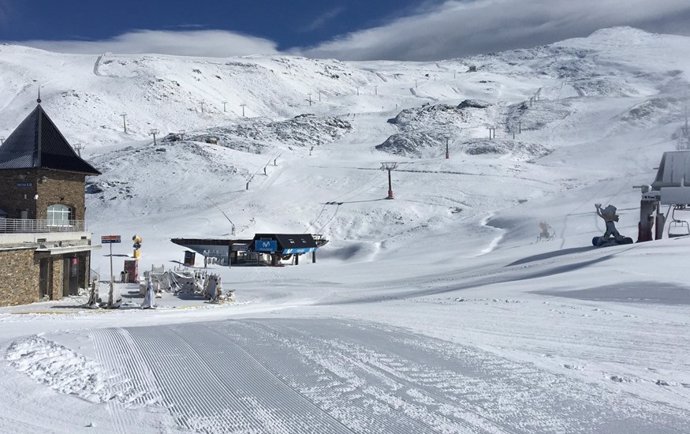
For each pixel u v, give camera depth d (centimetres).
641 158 12206
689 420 709
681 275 2438
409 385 840
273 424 671
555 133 17062
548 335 1313
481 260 5106
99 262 5862
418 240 7494
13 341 1125
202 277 3594
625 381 890
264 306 2830
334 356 1023
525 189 10125
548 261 3912
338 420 686
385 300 2648
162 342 1144
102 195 11375
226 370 916
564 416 714
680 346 1186
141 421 674
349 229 8775
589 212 6825
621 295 2050
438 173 11525
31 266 2958
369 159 14250
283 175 11950
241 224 8719
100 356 997
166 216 9612
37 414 687
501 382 864
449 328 1410
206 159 12838
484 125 18800
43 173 3447
